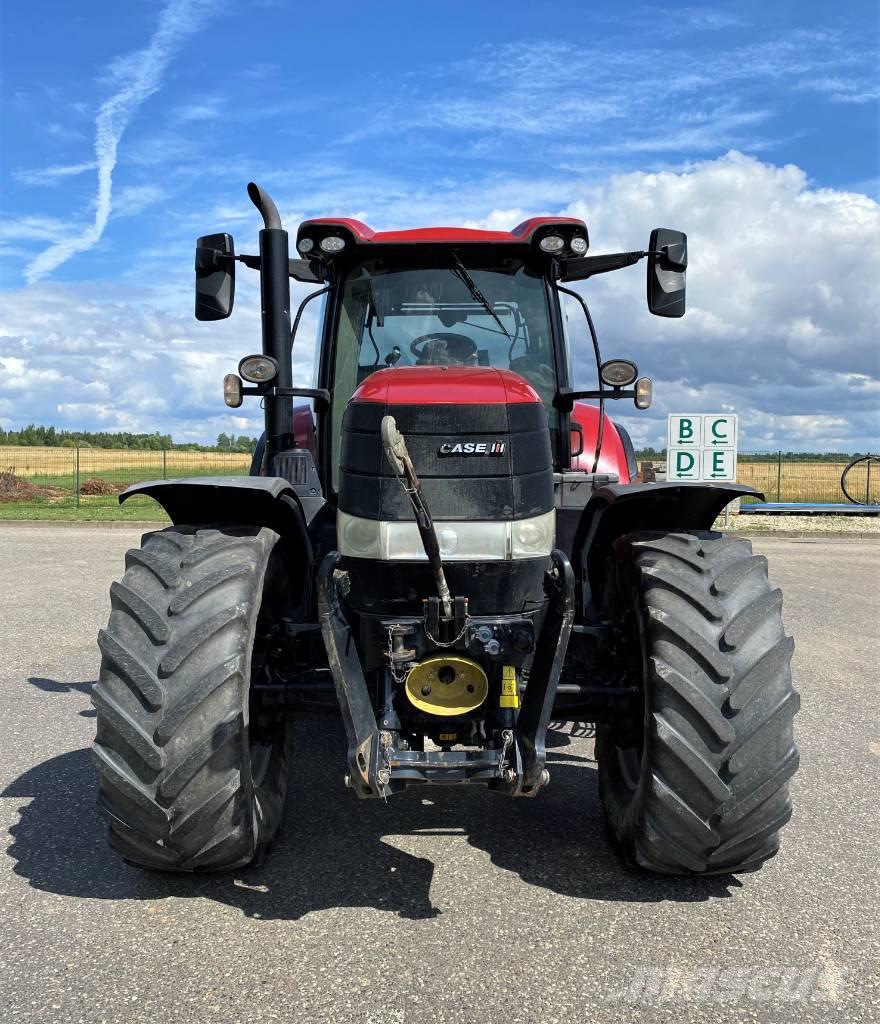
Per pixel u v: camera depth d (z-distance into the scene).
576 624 3.52
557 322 4.16
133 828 2.63
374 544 2.86
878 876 3.06
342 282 4.07
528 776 2.59
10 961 2.49
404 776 2.61
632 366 3.91
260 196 3.65
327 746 4.53
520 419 2.95
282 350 3.78
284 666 3.27
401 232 4.02
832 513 19.94
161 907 2.80
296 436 5.57
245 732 2.66
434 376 3.07
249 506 3.17
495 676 2.84
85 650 6.57
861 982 2.42
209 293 3.79
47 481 30.12
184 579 2.76
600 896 2.90
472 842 3.33
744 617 2.74
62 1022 2.21
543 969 2.46
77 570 10.91
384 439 2.48
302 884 2.96
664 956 2.54
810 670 6.23
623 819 3.01
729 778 2.62
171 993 2.33
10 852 3.20
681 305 3.95
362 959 2.50
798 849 3.28
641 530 3.21
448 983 2.39
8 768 4.09
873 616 8.31
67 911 2.77
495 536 2.84
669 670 2.66
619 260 4.12
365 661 2.96
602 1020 2.24
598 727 3.53
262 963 2.48
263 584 2.95
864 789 3.92
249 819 2.71
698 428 14.86
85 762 4.18
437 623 2.73
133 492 2.89
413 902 2.85
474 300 4.09
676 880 3.02
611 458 5.01
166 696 2.59
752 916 2.78
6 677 5.80
